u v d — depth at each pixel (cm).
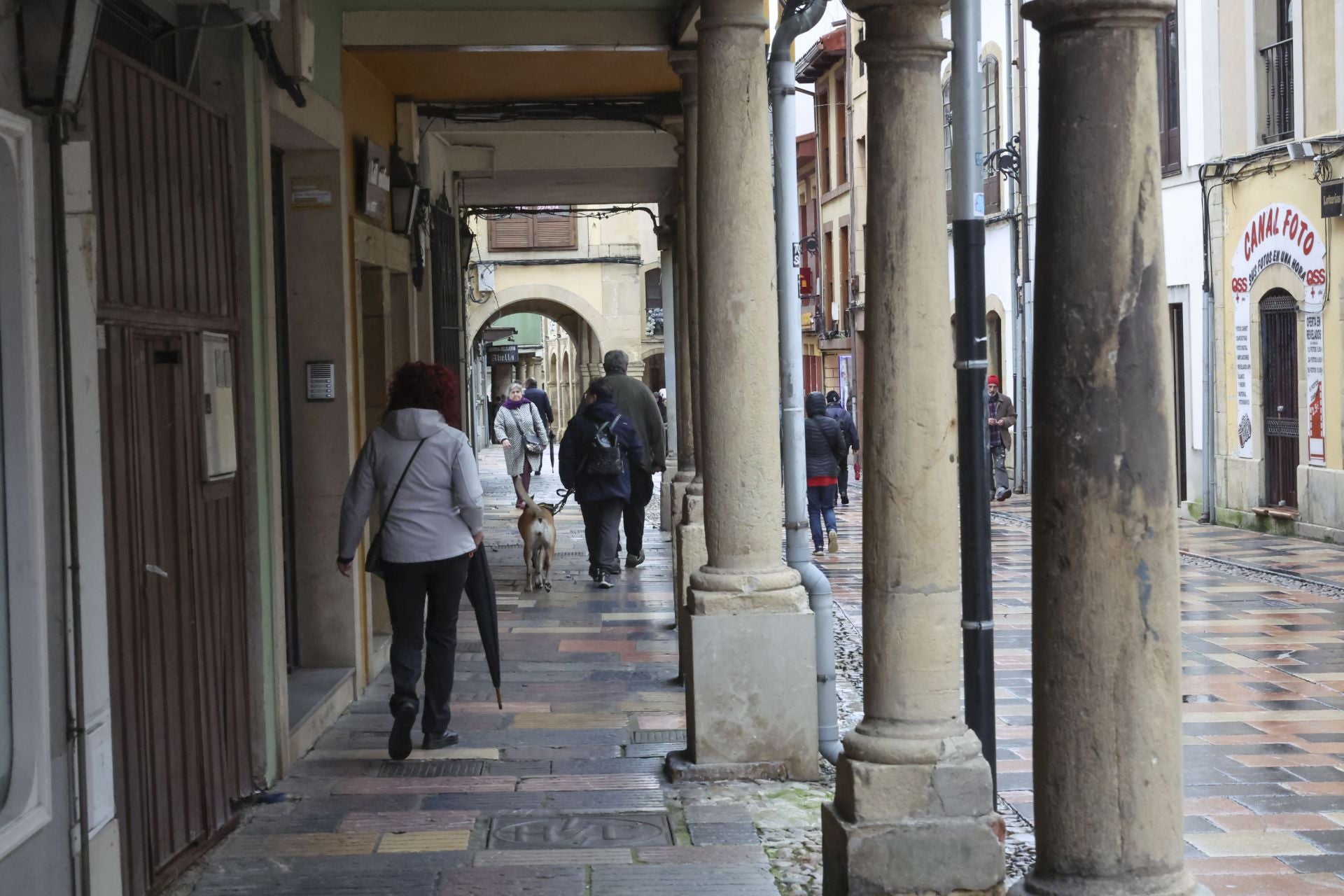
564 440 1291
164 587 521
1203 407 2047
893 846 466
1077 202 319
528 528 1271
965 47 525
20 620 385
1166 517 320
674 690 862
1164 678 321
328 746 731
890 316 464
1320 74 1766
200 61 621
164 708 518
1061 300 321
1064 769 323
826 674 698
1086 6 315
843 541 1808
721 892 513
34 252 388
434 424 690
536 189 1838
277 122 740
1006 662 1009
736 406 664
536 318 6956
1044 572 325
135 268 497
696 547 905
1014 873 555
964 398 539
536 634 1057
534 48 920
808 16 722
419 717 793
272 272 660
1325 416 1762
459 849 561
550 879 526
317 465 840
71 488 404
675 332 2058
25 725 386
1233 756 759
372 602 998
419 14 911
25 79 388
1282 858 594
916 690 476
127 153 491
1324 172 1731
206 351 576
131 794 481
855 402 3525
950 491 473
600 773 677
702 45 654
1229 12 1959
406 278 1124
